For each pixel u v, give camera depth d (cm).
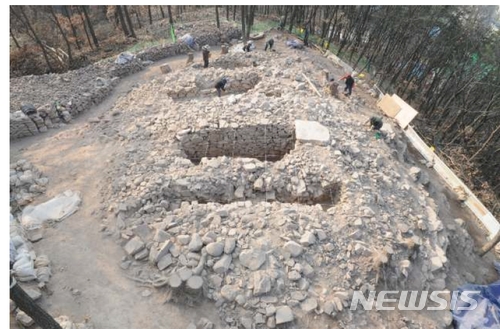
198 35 1905
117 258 686
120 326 578
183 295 617
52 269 660
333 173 876
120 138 1015
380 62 2103
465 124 1728
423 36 1697
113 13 2188
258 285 617
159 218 746
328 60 1788
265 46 1769
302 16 2369
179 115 1085
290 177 877
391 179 948
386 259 680
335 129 1048
